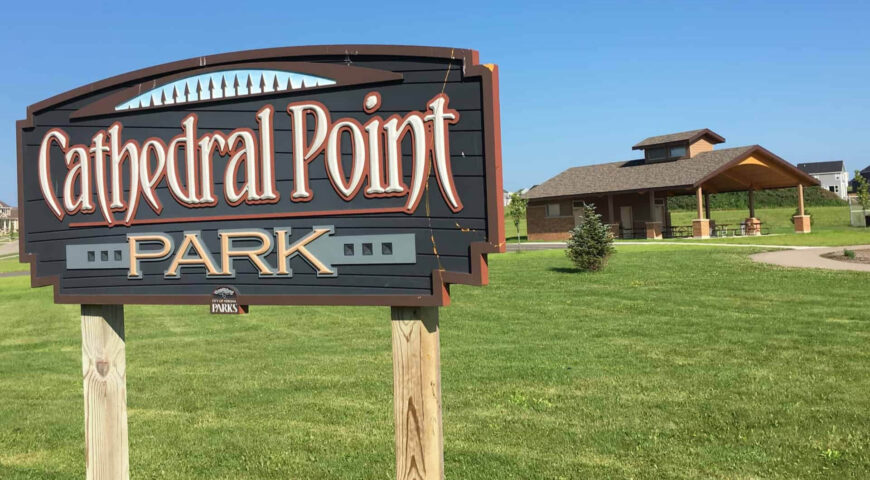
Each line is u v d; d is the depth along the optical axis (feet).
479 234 10.88
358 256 11.73
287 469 20.04
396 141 11.41
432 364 11.32
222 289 12.76
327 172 11.97
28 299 71.05
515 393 27.61
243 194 12.65
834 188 373.20
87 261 14.08
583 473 19.17
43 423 25.85
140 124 13.58
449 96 11.04
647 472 19.12
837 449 20.31
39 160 14.51
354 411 25.88
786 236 130.82
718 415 23.84
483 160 10.82
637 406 25.30
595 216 73.72
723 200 258.78
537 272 75.56
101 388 14.23
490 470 19.53
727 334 38.32
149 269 13.53
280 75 12.29
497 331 42.39
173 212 13.32
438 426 11.37
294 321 49.42
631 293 56.13
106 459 14.24
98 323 14.25
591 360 33.27
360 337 42.42
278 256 12.33
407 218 11.39
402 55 11.32
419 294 11.27
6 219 591.78
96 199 14.12
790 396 25.79
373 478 19.20
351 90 11.77
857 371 29.14
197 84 13.01
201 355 38.19
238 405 27.27
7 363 38.63
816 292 52.16
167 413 26.37
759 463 19.52
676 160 153.89
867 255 81.30
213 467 20.38
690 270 70.59
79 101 14.19
